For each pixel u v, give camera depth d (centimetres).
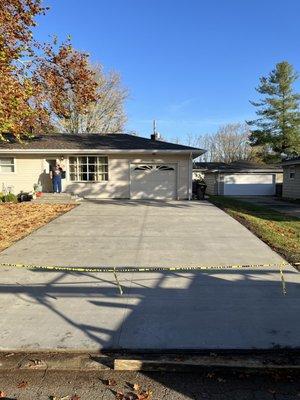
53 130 3481
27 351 446
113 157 2173
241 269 763
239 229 1201
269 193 3672
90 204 1869
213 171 3681
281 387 379
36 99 1833
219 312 549
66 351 445
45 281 689
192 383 387
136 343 460
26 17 1638
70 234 1127
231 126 6788
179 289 645
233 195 3653
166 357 428
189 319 526
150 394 369
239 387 379
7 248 953
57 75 1888
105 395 368
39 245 985
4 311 556
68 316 538
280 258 847
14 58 1606
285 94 4466
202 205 1848
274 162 4603
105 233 1140
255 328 497
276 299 598
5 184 2194
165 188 2186
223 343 459
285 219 1512
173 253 898
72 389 377
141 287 656
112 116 4844
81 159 2184
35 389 376
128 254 891
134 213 1553
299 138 4412
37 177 2186
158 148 2147
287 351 441
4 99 1473
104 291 637
